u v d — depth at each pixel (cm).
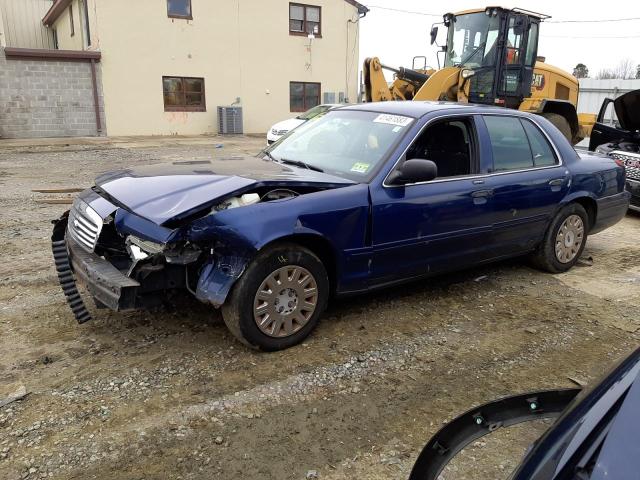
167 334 400
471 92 1209
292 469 273
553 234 553
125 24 2142
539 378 367
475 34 1204
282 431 301
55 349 375
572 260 582
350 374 360
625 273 591
